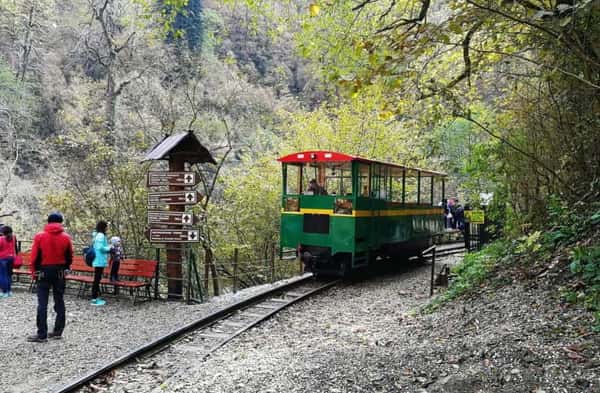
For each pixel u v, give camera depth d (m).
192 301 11.29
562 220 8.61
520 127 9.90
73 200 15.74
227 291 15.42
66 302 11.22
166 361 7.31
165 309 10.55
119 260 11.49
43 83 28.47
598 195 8.34
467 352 5.43
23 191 22.86
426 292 11.73
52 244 8.19
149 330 8.89
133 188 15.15
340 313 10.13
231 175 20.77
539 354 4.84
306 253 13.78
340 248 13.24
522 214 10.20
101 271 11.17
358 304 10.96
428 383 4.92
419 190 17.59
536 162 9.27
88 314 10.09
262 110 28.42
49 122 27.70
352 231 13.08
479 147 10.51
